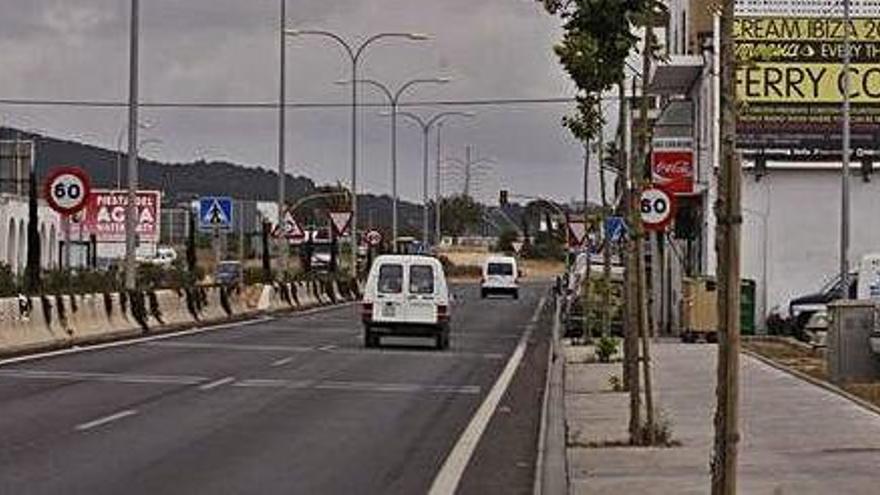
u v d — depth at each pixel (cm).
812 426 2484
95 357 4166
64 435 2478
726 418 1252
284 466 2183
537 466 2200
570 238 7306
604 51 2217
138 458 2223
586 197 9469
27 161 10106
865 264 5112
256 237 13775
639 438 2377
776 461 2064
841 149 5806
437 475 2122
